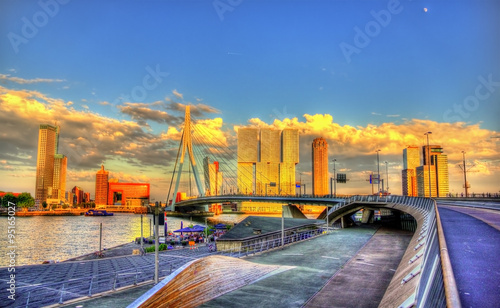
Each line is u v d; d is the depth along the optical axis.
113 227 186.50
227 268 22.66
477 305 6.50
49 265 43.31
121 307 19.72
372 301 21.38
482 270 9.22
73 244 116.62
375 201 89.06
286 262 36.72
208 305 18.06
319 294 22.52
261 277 26.08
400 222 90.19
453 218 24.20
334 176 134.88
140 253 61.28
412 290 11.36
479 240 14.19
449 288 5.69
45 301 23.78
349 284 25.70
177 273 15.95
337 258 39.19
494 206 47.41
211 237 87.00
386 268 32.81
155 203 28.16
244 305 18.75
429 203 43.72
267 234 59.22
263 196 164.75
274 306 19.30
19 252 99.69
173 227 181.00
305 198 141.75
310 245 51.34
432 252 10.98
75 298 22.84
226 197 183.88
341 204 100.31
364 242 54.88
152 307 13.48
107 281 31.78
